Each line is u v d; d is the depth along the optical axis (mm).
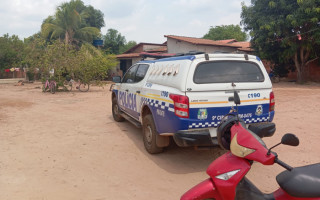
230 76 4754
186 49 25578
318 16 18609
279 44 21828
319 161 5180
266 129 4750
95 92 17375
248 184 2885
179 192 4082
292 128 7457
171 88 4820
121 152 5809
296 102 11859
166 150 5918
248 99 4773
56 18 28234
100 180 4477
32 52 19375
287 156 5449
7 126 7941
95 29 30203
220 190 2732
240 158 2709
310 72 24016
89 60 17641
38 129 7641
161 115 5039
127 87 7090
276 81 24219
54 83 16766
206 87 4535
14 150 5852
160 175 4684
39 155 5578
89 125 8141
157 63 5812
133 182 4414
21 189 4125
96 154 5676
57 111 10438
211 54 4750
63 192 4051
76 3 28188
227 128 3057
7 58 33344
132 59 29906
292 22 19000
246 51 26875
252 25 22094
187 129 4500
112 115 9656
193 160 5367
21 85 23625
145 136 5836
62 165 5086
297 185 2570
